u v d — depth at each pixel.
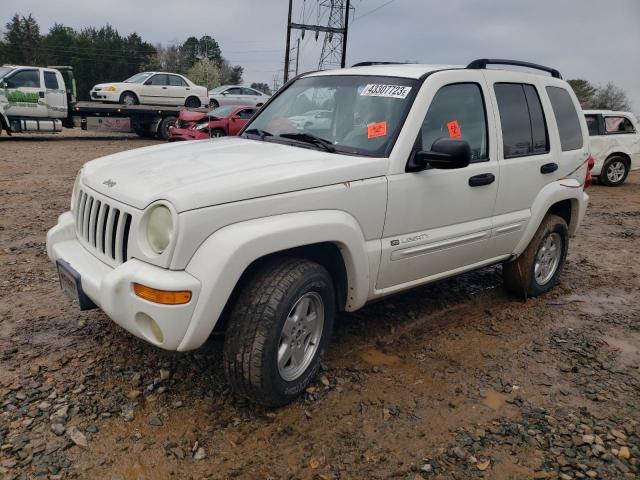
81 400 3.09
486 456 2.83
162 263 2.66
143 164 3.28
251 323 2.83
